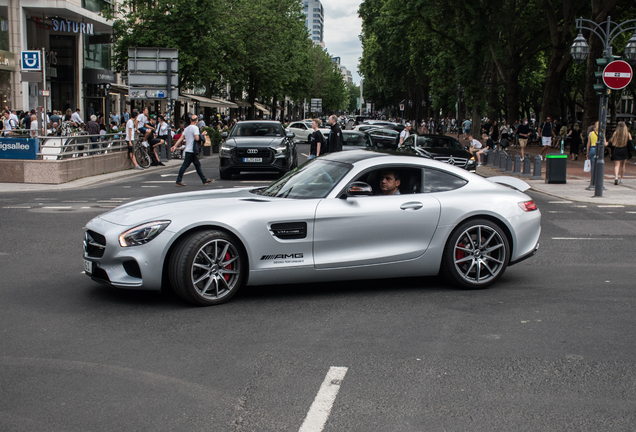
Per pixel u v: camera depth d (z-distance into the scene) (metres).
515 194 6.57
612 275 7.00
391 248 6.05
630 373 4.07
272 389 3.78
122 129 24.80
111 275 5.52
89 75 39.41
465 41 28.83
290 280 5.85
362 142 22.14
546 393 3.74
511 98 41.81
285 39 55.62
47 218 10.85
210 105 47.81
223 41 35.41
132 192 15.15
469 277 6.35
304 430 3.24
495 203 6.34
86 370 4.06
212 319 5.23
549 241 9.20
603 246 8.81
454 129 72.50
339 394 3.71
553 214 12.13
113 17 34.03
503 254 6.37
